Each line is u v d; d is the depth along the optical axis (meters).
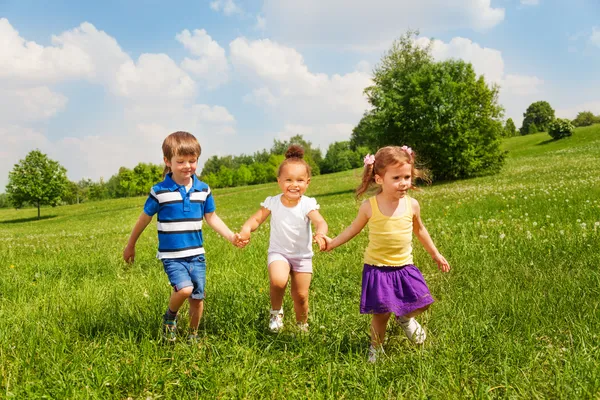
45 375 3.18
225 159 131.00
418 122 31.33
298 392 2.90
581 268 4.93
